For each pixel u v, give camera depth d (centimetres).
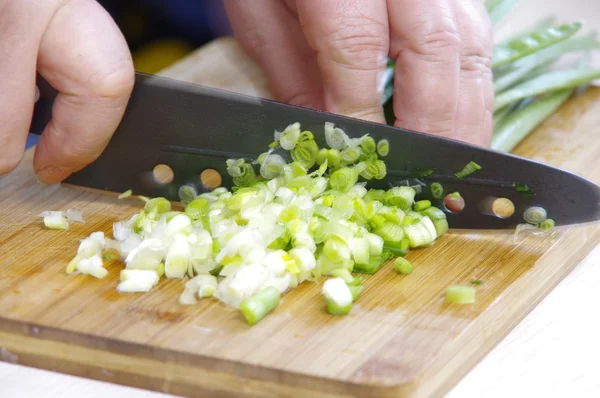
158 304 48
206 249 49
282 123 51
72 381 47
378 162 52
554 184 50
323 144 52
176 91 52
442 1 52
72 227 52
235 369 45
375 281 49
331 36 52
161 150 53
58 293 48
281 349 46
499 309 48
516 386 46
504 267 49
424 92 52
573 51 62
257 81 62
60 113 50
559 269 50
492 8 62
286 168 52
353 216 50
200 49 64
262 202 50
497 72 59
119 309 47
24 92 50
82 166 52
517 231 51
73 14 49
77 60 49
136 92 52
